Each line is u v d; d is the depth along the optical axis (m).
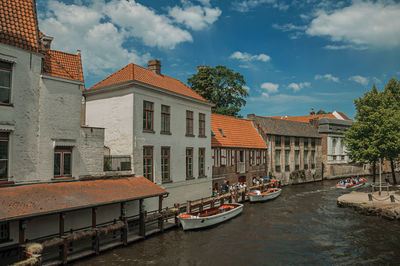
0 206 10.52
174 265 12.73
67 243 11.85
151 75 20.81
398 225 19.22
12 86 12.31
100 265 12.21
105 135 18.50
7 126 12.03
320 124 47.25
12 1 13.22
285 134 38.59
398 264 13.26
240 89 46.12
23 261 9.97
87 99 19.53
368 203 23.30
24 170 12.62
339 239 16.52
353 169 51.06
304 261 13.54
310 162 43.62
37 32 13.57
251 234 17.30
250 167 32.53
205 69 45.00
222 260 13.48
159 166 19.31
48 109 13.52
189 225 17.20
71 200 12.49
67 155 14.37
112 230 13.62
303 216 21.62
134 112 17.44
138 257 13.30
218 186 27.14
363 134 29.94
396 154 28.67
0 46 11.88
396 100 35.81
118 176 16.45
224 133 30.56
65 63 17.39
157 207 18.92
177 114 21.09
